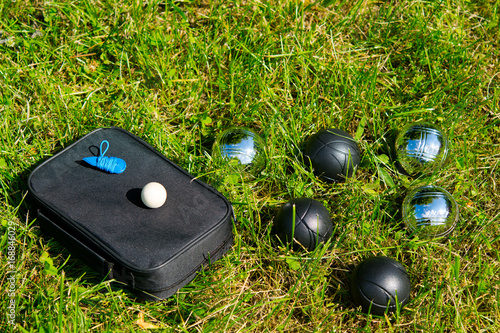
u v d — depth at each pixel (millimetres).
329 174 1196
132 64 1323
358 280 1090
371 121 1310
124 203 1095
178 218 1088
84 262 1095
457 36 1409
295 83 1340
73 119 1249
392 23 1412
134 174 1129
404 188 1247
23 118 1239
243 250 1166
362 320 1116
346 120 1314
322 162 1190
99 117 1256
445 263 1166
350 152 1191
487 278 1157
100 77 1308
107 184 1113
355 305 1104
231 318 1100
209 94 1329
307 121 1291
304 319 1125
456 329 1100
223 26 1363
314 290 1133
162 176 1131
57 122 1250
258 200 1214
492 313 1128
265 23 1371
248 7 1363
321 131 1213
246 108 1299
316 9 1410
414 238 1175
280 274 1150
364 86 1325
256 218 1199
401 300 1082
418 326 1111
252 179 1219
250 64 1325
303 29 1372
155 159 1150
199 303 1105
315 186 1231
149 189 1077
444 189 1197
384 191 1222
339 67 1329
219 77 1316
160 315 1099
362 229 1179
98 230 1066
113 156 1146
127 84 1307
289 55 1325
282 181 1230
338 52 1367
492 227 1205
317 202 1138
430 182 1239
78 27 1332
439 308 1127
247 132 1191
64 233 1082
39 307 1079
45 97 1266
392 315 1097
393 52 1393
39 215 1100
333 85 1336
